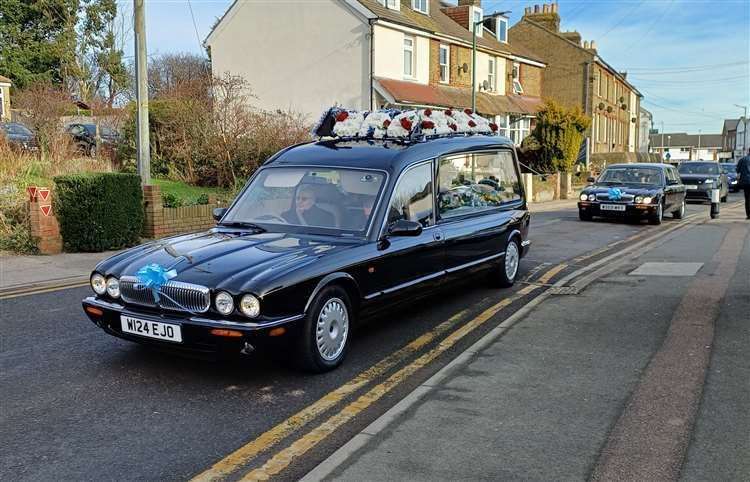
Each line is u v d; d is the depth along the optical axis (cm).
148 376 511
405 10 2889
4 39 4062
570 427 397
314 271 501
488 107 3106
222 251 525
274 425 421
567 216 1911
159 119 1825
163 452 383
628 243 1294
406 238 612
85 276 927
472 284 851
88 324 662
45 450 386
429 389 463
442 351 576
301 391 480
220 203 1410
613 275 897
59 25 4172
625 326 623
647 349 549
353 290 545
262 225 602
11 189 1191
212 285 468
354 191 604
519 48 3847
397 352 574
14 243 1084
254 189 650
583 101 4272
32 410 445
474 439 382
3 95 3697
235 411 444
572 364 515
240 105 1902
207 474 357
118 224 1137
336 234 573
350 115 711
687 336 582
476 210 766
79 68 3825
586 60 4241
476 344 573
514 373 496
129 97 3697
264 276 475
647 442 374
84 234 1107
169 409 447
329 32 2641
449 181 708
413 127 690
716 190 1794
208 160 1800
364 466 350
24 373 517
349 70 2614
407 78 2791
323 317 513
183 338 471
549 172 2838
